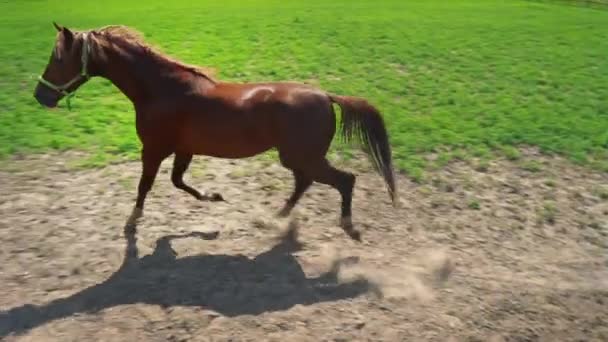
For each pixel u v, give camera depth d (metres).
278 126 6.70
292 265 6.84
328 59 14.26
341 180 6.96
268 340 5.53
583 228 8.48
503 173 9.70
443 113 11.66
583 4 23.33
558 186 9.46
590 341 6.07
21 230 7.28
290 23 17.19
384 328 5.80
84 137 9.95
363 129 6.90
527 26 18.34
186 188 7.52
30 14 18.56
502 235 8.12
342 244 7.43
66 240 7.12
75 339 5.45
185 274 6.52
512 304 6.43
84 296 6.06
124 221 7.59
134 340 5.45
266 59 14.02
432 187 9.15
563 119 11.67
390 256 7.27
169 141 6.93
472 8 21.20
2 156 9.14
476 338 5.86
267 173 9.14
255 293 6.21
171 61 6.86
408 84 13.05
